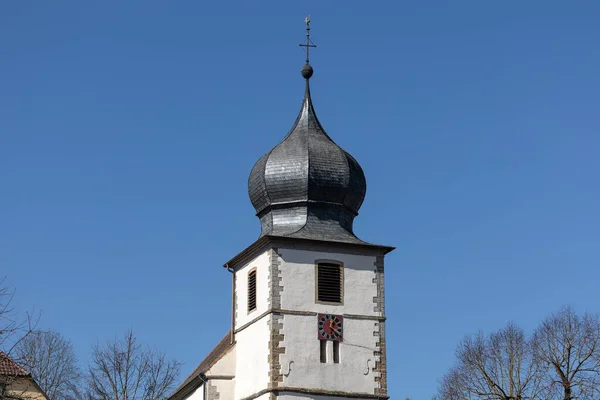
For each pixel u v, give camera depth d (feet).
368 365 225.56
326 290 227.40
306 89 248.73
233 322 241.96
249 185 245.45
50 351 310.45
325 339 224.33
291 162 238.07
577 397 270.67
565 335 277.44
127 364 287.89
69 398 306.76
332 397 220.84
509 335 289.12
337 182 237.45
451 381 295.48
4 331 148.25
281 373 219.41
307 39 251.60
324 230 233.76
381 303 230.68
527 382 281.13
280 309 222.89
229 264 245.86
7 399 167.22
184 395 256.93
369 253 232.94
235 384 236.84
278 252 226.38
